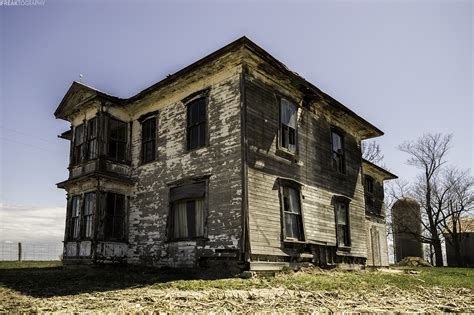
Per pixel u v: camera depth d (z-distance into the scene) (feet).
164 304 24.82
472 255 163.43
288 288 33.71
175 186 52.60
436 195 142.72
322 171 59.06
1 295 31.30
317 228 54.65
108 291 32.32
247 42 44.86
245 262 41.70
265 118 49.24
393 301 28.53
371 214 88.58
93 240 54.03
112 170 58.44
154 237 53.72
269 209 46.39
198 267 46.37
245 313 21.67
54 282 39.29
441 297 32.60
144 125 60.95
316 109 61.00
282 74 51.29
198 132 51.83
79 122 64.13
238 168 44.88
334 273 51.29
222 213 45.27
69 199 61.77
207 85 51.49
